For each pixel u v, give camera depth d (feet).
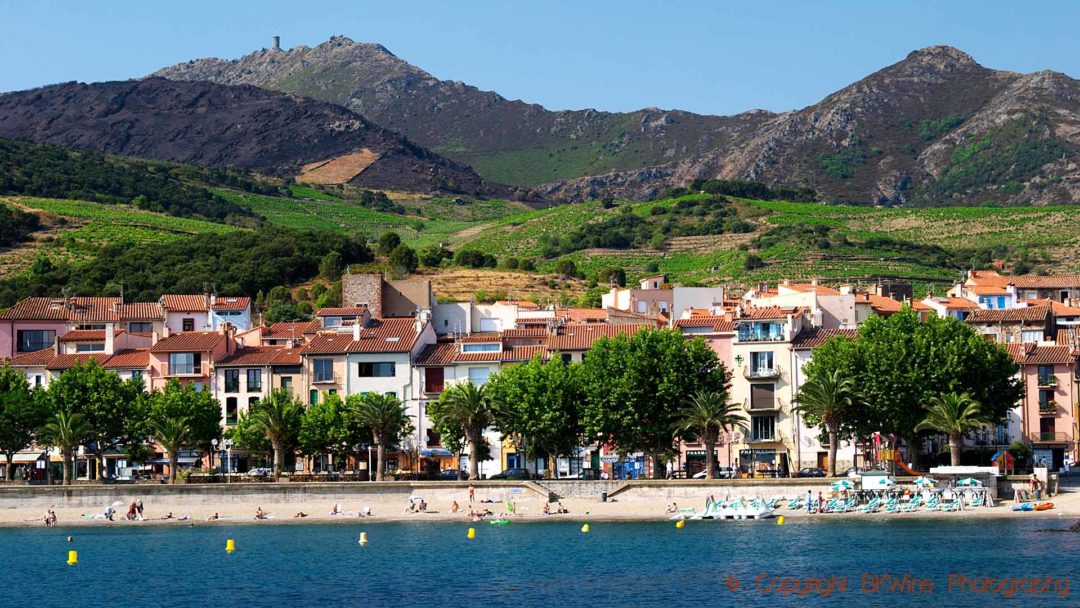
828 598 365.20
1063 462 570.05
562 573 407.23
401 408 557.74
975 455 554.46
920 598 361.92
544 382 534.78
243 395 618.85
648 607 360.07
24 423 556.51
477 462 541.75
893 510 498.69
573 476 568.00
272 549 465.06
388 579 406.41
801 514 501.56
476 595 380.58
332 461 589.73
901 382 510.58
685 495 516.32
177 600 386.93
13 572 433.48
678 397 528.63
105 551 469.16
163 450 607.78
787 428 572.92
